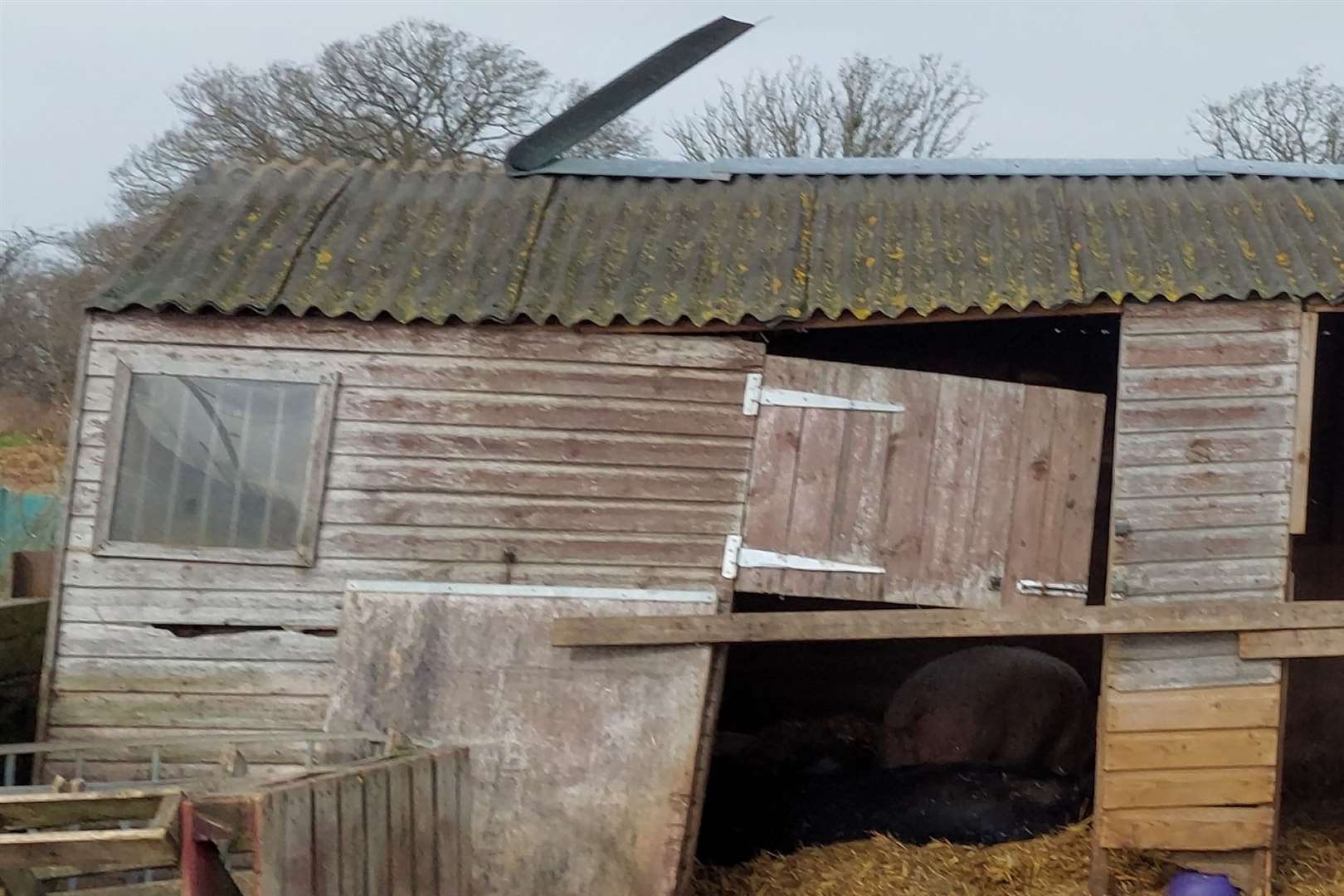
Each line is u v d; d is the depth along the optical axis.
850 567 6.11
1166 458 6.09
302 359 6.14
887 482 6.15
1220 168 7.21
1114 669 6.03
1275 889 6.17
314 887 3.79
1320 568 8.59
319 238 6.61
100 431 6.08
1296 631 5.93
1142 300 6.04
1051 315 6.18
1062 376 8.49
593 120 7.59
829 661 9.73
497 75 27.69
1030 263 6.36
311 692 6.09
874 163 7.44
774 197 7.16
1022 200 6.98
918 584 6.12
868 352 8.52
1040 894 6.15
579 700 6.05
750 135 25.89
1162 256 6.36
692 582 6.15
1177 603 5.99
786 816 7.07
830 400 6.17
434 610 6.10
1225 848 6.00
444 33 27.45
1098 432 6.16
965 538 6.13
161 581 6.08
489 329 6.18
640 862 5.96
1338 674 8.62
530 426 6.18
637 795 6.00
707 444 6.18
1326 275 6.17
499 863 5.95
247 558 6.07
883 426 6.16
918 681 8.38
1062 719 8.04
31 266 29.47
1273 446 6.08
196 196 6.92
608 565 6.16
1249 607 5.91
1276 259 6.32
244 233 6.61
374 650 6.06
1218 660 6.02
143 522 6.08
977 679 8.10
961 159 7.42
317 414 6.11
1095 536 8.59
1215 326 6.12
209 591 6.09
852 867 6.51
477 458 6.17
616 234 6.81
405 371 6.16
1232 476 6.08
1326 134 24.25
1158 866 6.19
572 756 6.02
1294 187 7.02
